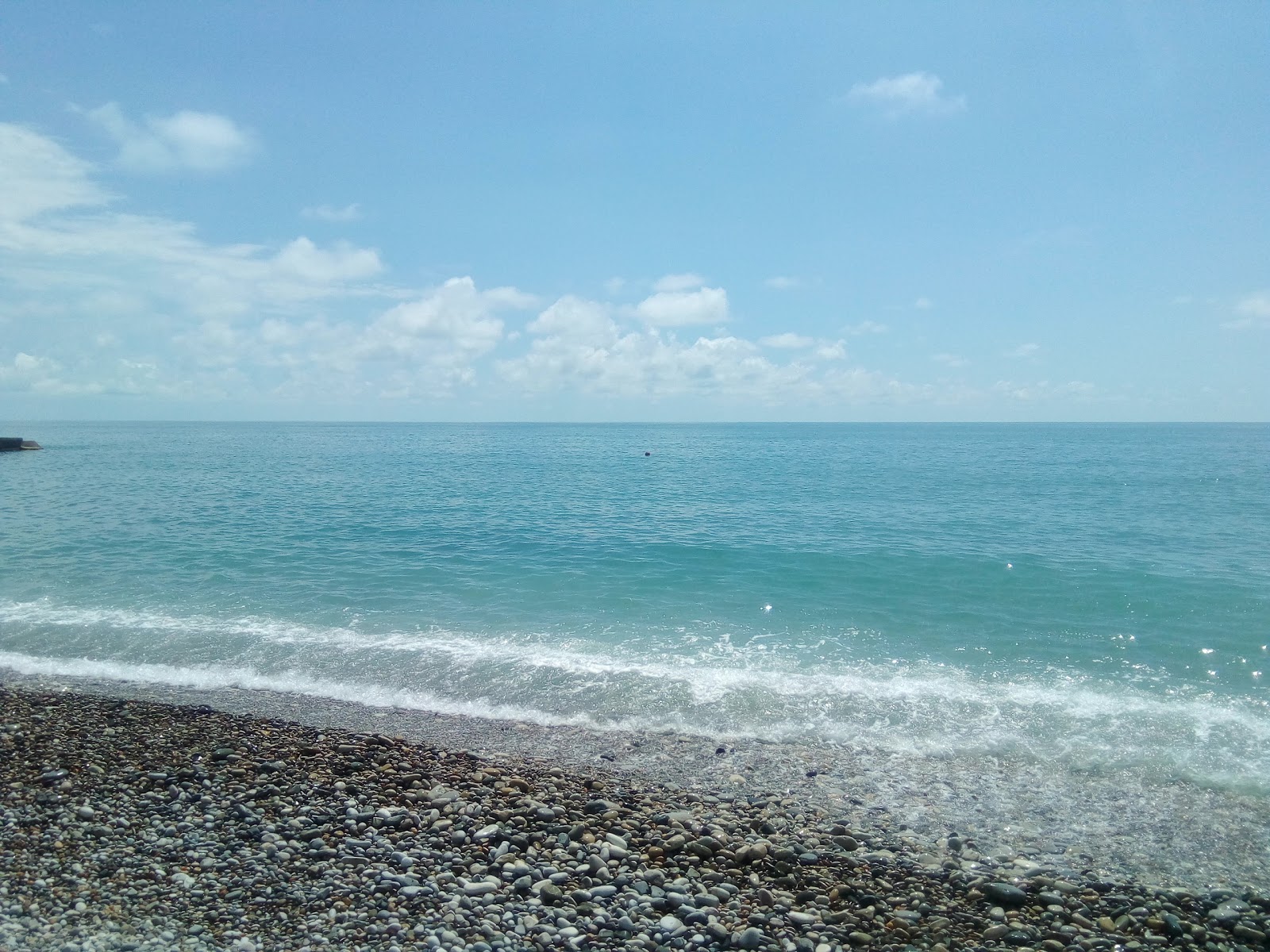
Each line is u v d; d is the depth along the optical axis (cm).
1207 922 695
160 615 1731
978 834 856
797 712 1219
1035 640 1577
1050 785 982
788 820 870
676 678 1364
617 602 1872
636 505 3834
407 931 625
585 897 689
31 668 1396
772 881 740
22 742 1012
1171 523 3119
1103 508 3628
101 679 1347
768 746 1095
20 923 618
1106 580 2081
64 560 2292
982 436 18188
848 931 662
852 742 1112
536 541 2695
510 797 888
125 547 2502
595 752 1065
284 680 1355
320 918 641
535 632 1623
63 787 877
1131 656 1483
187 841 762
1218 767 1038
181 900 662
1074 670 1411
